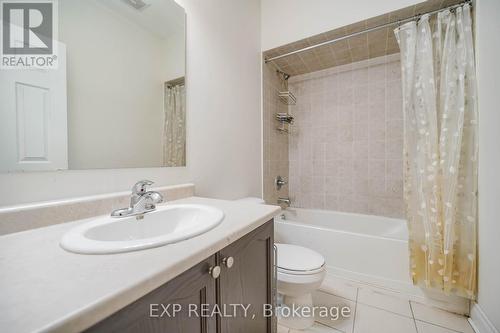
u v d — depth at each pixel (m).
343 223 2.33
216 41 1.51
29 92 0.70
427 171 1.45
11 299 0.33
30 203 0.70
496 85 1.11
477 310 1.24
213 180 1.48
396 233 2.06
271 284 0.93
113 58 0.93
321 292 1.60
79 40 0.82
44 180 0.74
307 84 2.62
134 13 1.01
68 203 0.74
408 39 1.54
